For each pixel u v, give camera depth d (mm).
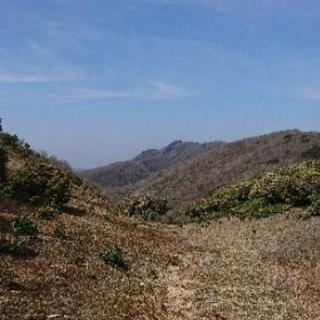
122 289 22625
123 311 20078
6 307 17422
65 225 30203
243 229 38906
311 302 24531
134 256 28328
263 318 21859
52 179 35812
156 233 36438
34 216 29984
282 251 32062
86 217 34344
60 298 19578
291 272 28922
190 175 105938
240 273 28328
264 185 46125
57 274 22062
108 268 24969
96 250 27203
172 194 97438
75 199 38938
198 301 23203
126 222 37219
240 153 109312
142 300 21984
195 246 34500
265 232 36812
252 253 32594
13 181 33875
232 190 49125
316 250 31562
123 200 49000
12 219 27875
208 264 29797
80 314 18641
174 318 20906
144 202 47812
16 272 20922
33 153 47719
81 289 21188
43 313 17844
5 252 22797
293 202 42562
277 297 24672
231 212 44656
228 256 32062
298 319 22156
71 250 25719
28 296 18906
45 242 25656
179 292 24219
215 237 37688
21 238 24828
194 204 51031
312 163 52469
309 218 38125
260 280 27266
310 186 42875
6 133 47875
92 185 48594
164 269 27453
